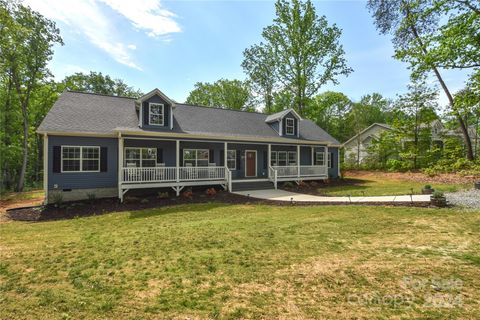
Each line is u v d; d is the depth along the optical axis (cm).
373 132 3102
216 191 1416
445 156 1412
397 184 1609
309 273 402
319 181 1870
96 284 380
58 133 1109
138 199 1154
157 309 312
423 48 1095
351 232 620
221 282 380
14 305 324
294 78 2678
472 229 605
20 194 1570
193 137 1410
